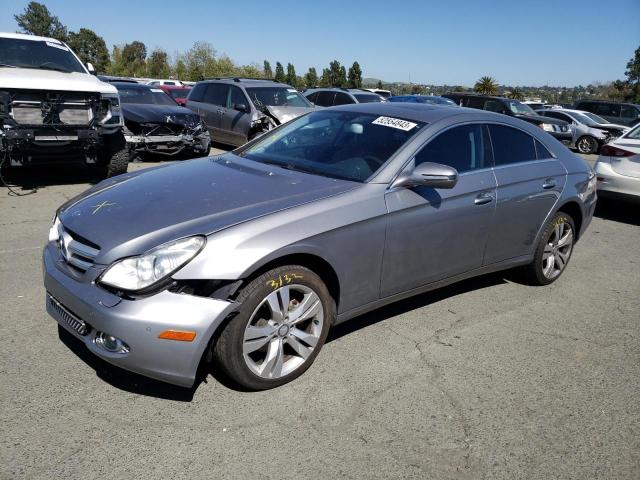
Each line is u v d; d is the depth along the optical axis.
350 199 3.15
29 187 7.50
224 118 12.19
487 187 3.90
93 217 2.92
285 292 2.87
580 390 3.19
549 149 4.65
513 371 3.35
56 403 2.72
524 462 2.54
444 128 3.78
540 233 4.52
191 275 2.56
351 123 4.01
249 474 2.34
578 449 2.66
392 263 3.39
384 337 3.66
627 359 3.60
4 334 3.37
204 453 2.45
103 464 2.34
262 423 2.68
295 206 2.97
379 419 2.78
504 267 4.33
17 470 2.27
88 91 7.15
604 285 5.03
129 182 3.47
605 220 7.89
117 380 2.96
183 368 2.57
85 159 7.46
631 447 2.70
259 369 2.87
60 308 2.88
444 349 3.56
